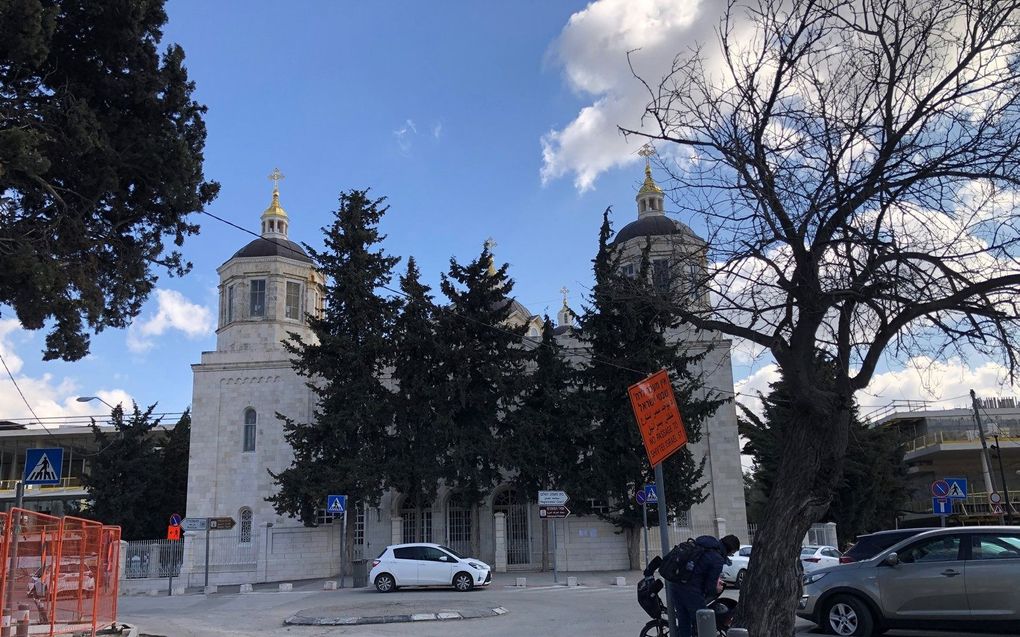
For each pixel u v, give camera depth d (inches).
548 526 1396.4
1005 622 451.5
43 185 594.9
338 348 1392.7
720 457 1551.4
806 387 319.3
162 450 1993.1
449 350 1368.1
